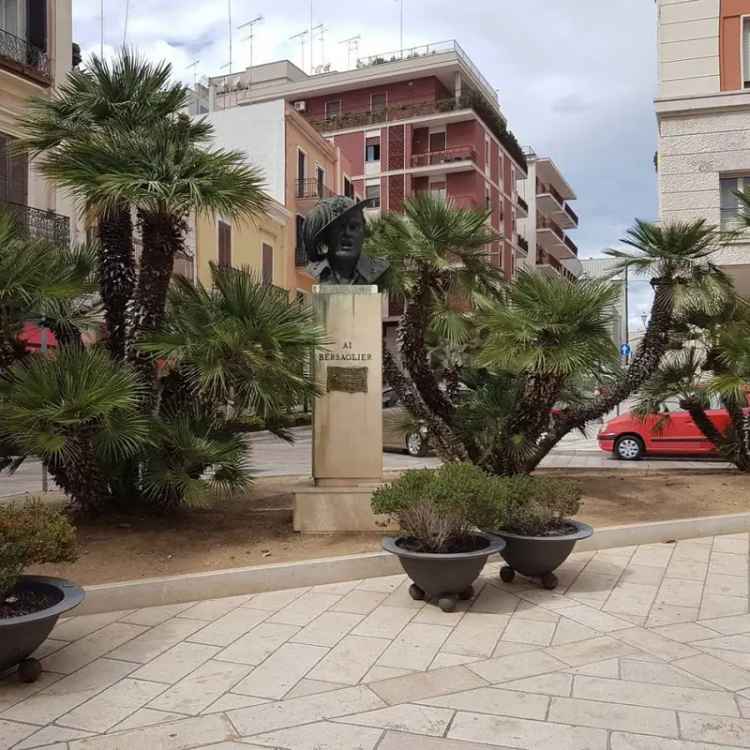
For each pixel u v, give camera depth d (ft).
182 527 22.25
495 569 19.65
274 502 27.02
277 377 19.65
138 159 19.58
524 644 14.15
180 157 19.88
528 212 176.35
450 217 26.18
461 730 10.73
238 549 20.10
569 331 22.79
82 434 18.79
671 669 12.92
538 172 181.78
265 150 99.40
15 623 11.80
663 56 56.08
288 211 98.99
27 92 55.26
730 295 29.12
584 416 27.71
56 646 14.32
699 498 27.73
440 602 16.06
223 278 21.03
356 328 22.94
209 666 13.25
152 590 16.72
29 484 36.52
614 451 49.06
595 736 10.50
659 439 47.67
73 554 13.70
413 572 16.25
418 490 16.76
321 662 13.37
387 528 21.89
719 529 23.77
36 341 22.39
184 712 11.42
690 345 33.27
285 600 17.06
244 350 19.11
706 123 54.80
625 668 12.97
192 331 20.08
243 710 11.46
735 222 41.14
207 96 130.11
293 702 11.73
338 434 22.85
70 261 22.62
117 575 17.88
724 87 54.75
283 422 23.21
